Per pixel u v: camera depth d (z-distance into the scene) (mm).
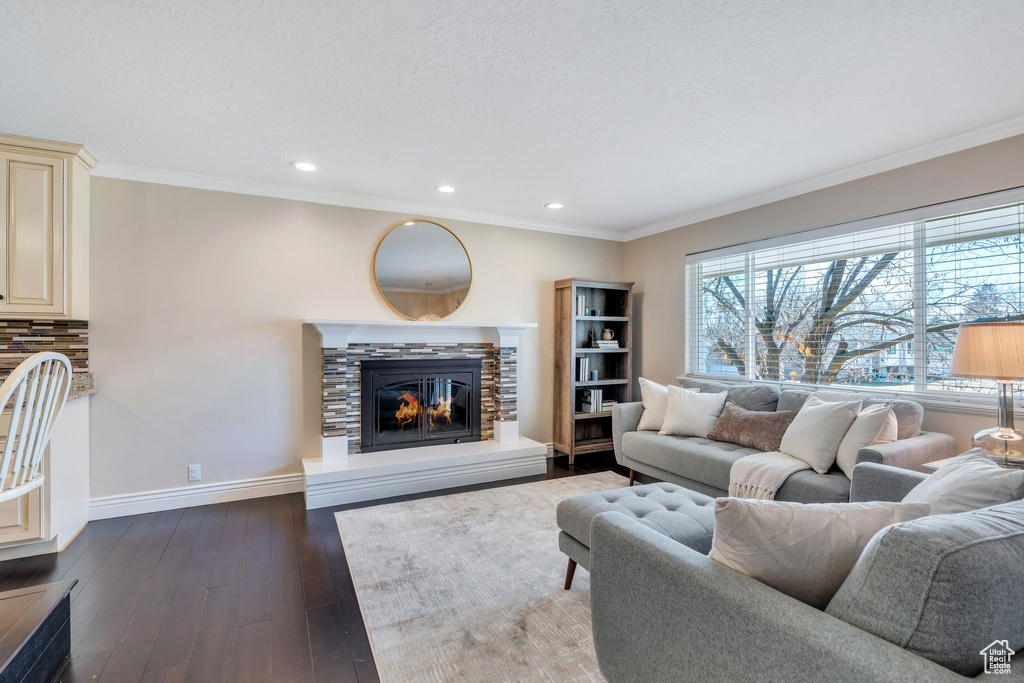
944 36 1771
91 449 3029
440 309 4195
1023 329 1927
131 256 3137
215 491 3361
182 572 2367
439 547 2654
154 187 3195
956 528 869
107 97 2209
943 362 2811
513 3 1597
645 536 1344
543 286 4746
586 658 1755
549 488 3723
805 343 3537
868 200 3117
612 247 5129
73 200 2771
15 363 2828
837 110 2363
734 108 2346
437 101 2275
